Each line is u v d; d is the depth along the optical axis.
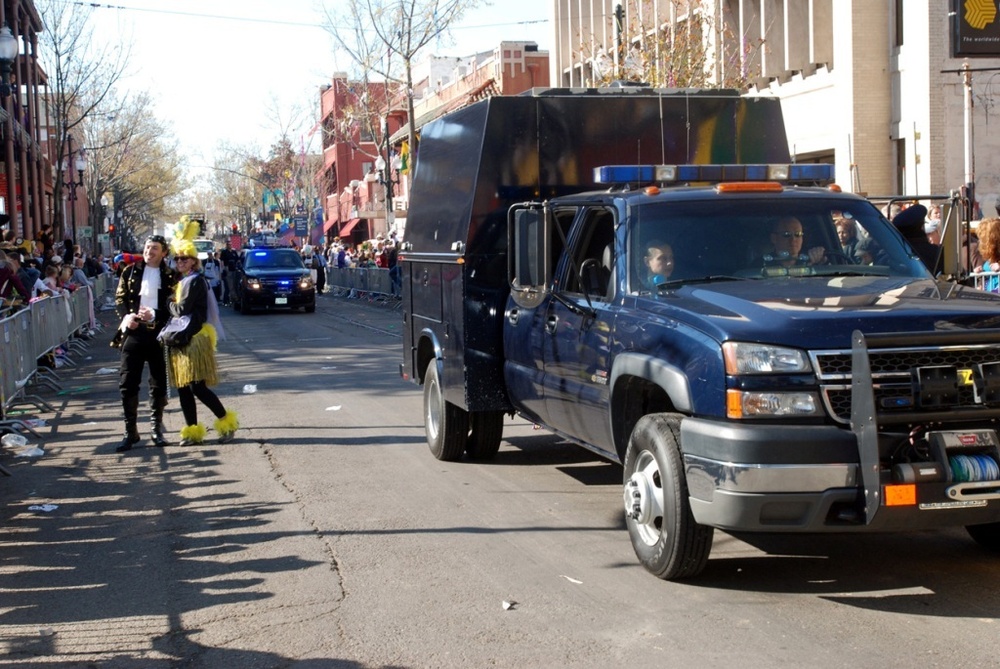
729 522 5.51
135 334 10.80
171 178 83.88
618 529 7.39
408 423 11.99
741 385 5.50
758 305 5.88
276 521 7.88
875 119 21.73
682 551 5.96
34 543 7.54
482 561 6.74
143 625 5.83
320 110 77.12
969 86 18.94
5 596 6.41
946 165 20.33
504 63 42.41
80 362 19.91
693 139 9.09
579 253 7.53
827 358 5.48
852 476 5.37
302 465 9.84
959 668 4.85
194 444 11.02
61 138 36.50
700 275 6.77
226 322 29.45
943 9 20.19
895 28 21.48
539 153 8.80
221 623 5.81
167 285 10.83
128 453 10.68
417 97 63.59
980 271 12.05
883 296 6.05
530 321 8.15
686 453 5.76
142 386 15.61
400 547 7.11
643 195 7.16
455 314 9.08
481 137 8.73
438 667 5.09
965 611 5.61
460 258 8.84
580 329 7.24
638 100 8.98
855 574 6.29
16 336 13.70
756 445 5.39
